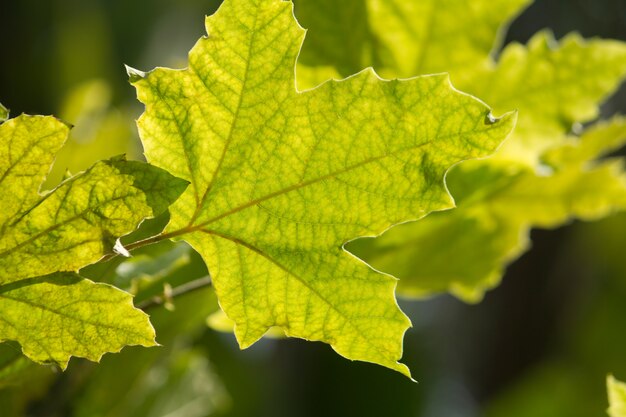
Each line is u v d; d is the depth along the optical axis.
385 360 0.63
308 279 0.62
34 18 1.54
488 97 0.74
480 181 0.73
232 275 0.63
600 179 0.78
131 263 0.68
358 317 0.62
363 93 0.61
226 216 0.62
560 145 0.76
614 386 0.67
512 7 0.73
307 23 0.71
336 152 0.61
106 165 0.60
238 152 0.62
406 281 0.77
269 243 0.62
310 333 0.63
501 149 0.74
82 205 0.60
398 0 0.72
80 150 0.87
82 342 0.61
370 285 0.62
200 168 0.62
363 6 0.71
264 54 0.61
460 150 0.61
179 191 0.60
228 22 0.61
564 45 0.74
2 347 0.65
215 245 0.62
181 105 0.61
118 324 0.61
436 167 0.61
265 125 0.61
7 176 0.60
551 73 0.74
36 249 0.60
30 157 0.60
